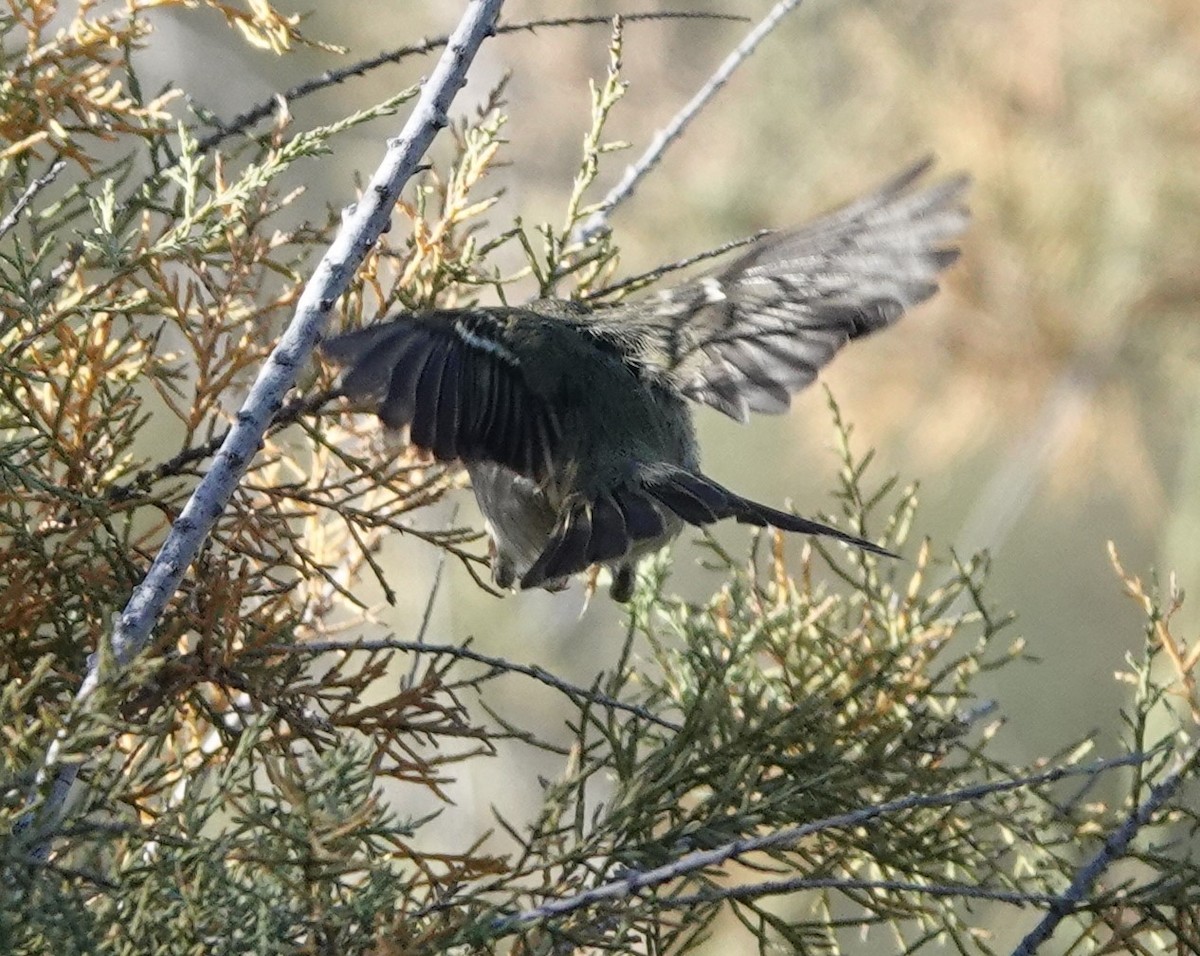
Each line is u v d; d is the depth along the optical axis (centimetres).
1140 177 1692
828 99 1814
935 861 820
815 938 837
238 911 596
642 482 809
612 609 1873
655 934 691
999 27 1736
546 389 800
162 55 1980
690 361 856
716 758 761
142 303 758
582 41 1892
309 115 2061
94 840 580
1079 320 1711
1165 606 1702
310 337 654
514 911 673
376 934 627
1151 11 1703
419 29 2084
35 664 728
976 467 1970
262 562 781
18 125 787
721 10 1897
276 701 730
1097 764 666
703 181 1822
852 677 884
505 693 1816
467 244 842
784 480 2002
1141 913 747
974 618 916
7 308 726
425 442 686
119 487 768
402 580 1695
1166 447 1927
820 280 846
